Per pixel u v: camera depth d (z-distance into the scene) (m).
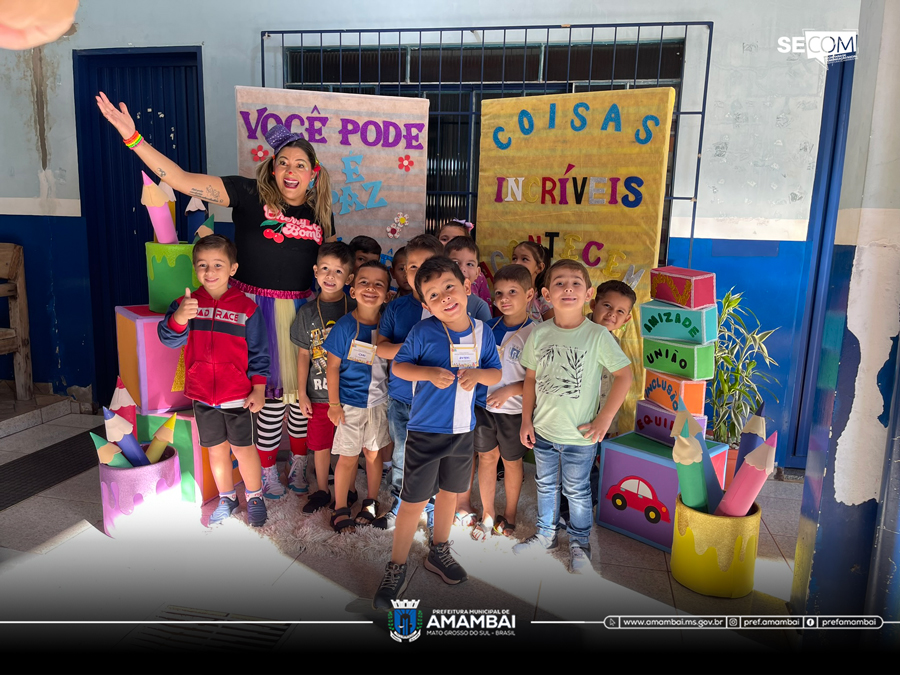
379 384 2.58
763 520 2.83
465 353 2.12
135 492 2.53
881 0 1.69
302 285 2.89
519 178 3.28
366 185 3.42
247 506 2.68
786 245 3.26
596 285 3.16
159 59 3.75
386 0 3.45
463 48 3.48
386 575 2.18
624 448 2.60
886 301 1.75
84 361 4.06
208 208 3.76
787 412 3.38
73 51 3.75
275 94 3.34
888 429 1.78
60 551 2.43
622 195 3.06
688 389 2.55
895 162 1.70
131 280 4.05
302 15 3.53
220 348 2.52
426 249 2.41
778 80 3.14
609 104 3.02
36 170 3.90
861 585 1.88
